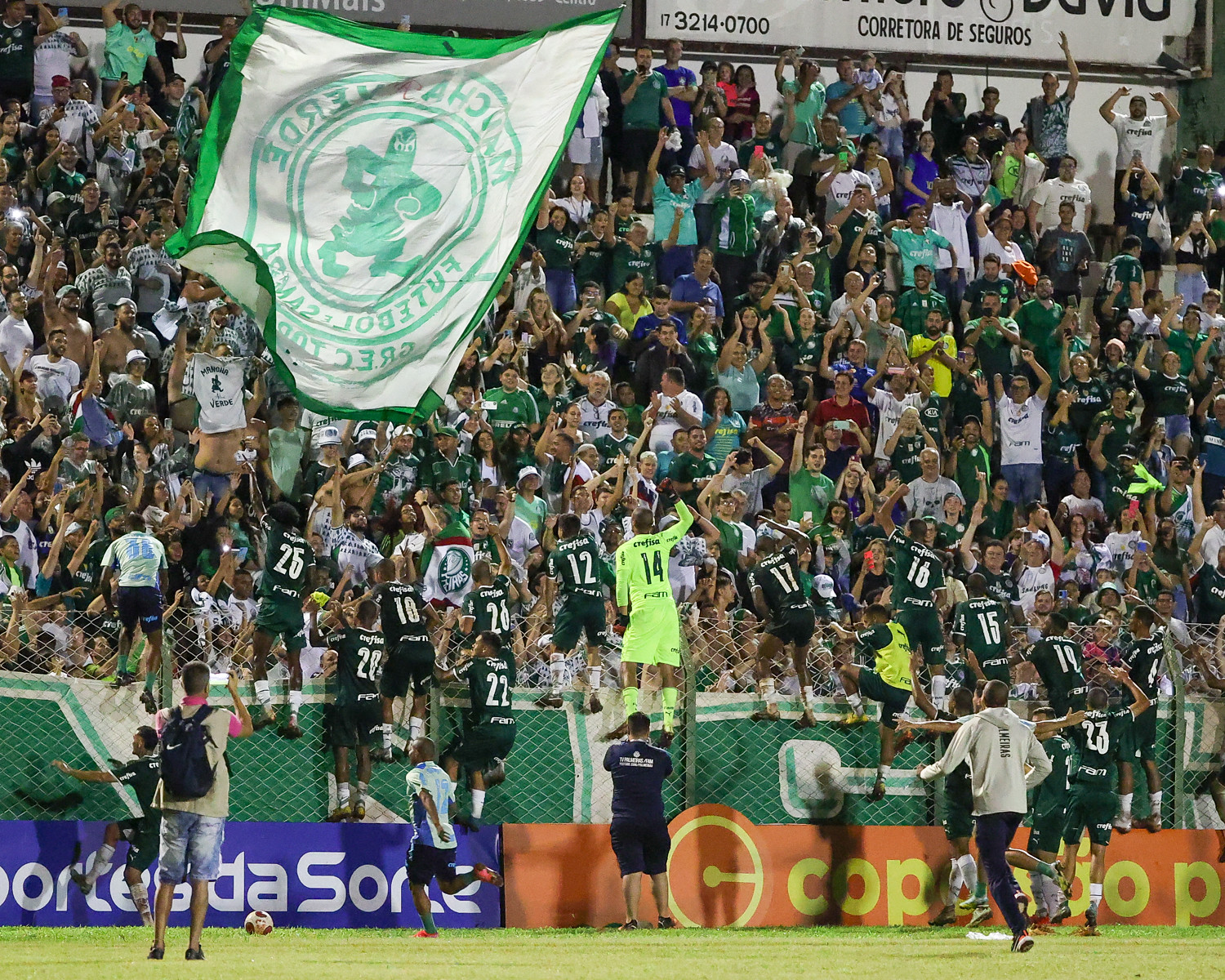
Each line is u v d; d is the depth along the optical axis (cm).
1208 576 6694
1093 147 9012
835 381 6956
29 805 4703
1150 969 3669
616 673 5366
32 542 5544
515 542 6025
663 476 6575
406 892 4862
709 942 4406
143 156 6988
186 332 6288
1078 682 5216
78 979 3144
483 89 5559
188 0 7731
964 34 8825
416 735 4966
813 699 5375
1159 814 5431
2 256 6500
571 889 4969
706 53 8438
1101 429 7300
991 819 4156
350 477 5912
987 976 3462
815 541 6234
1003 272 8019
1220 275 8594
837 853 5200
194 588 5381
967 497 6962
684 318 7256
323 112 5484
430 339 5356
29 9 7519
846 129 8206
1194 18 9112
